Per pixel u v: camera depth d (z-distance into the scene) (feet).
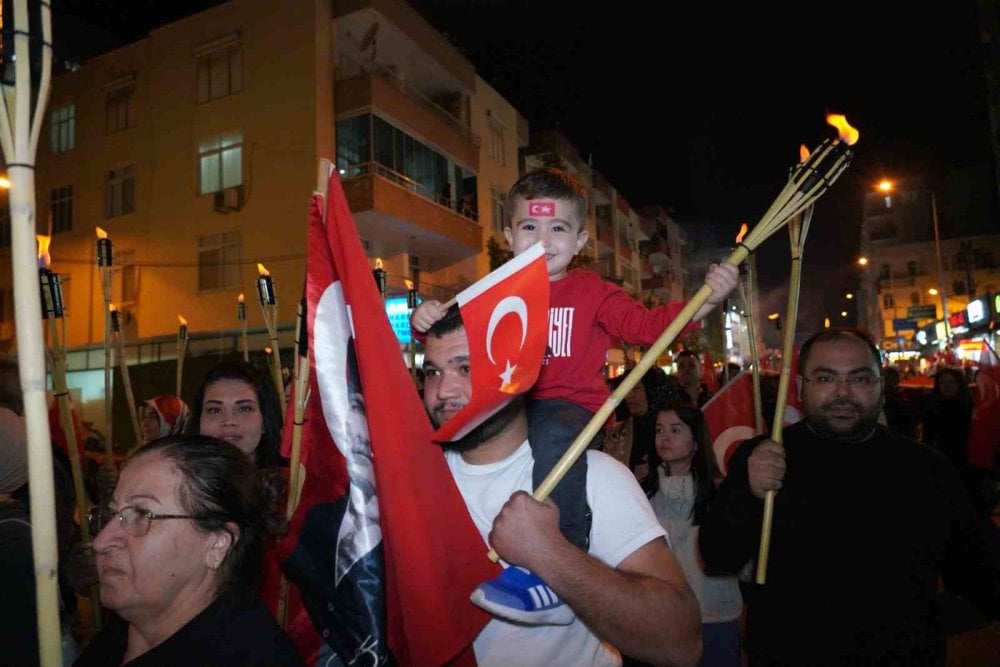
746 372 14.88
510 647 5.88
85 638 15.84
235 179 53.42
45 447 3.97
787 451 8.83
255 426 10.37
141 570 5.19
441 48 62.34
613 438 15.97
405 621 5.37
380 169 52.65
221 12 54.85
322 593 5.72
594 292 9.42
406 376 5.79
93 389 56.75
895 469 8.31
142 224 57.00
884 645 7.89
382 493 5.48
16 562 6.77
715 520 8.77
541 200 9.49
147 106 58.03
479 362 5.51
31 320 3.90
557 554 5.07
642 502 6.13
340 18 52.85
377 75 52.31
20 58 3.88
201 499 5.35
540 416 6.59
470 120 68.74
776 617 8.39
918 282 153.28
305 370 6.52
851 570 8.09
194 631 5.17
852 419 8.34
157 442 5.64
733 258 6.12
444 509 5.69
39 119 3.97
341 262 5.74
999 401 22.20
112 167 59.26
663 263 150.10
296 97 51.49
